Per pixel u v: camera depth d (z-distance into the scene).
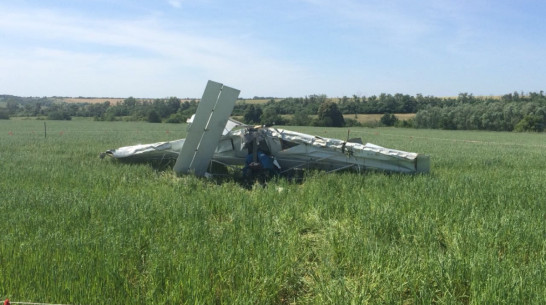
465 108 84.50
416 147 29.34
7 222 6.70
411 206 8.21
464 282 5.03
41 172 11.68
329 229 6.82
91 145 23.27
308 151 13.01
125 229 6.38
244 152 13.34
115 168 12.75
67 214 7.21
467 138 50.31
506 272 4.96
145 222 6.73
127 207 7.69
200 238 6.08
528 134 67.06
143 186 10.23
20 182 10.34
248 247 5.79
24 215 7.00
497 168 15.59
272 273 4.98
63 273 4.75
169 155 13.95
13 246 5.58
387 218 7.05
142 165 13.23
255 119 70.62
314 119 82.06
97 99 160.12
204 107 11.55
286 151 13.05
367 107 107.62
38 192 8.79
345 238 6.25
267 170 12.45
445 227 6.90
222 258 5.24
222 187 10.61
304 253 5.92
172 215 7.29
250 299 4.34
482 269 4.98
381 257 5.39
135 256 5.48
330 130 63.44
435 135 56.34
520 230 6.48
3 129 50.00
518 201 8.61
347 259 5.61
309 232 7.23
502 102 88.56
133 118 93.50
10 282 4.67
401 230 6.65
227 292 4.67
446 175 12.85
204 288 4.56
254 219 7.09
